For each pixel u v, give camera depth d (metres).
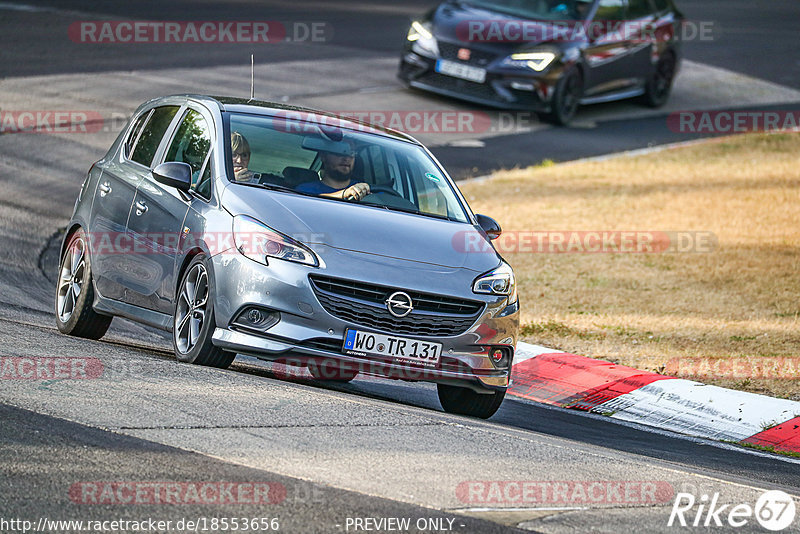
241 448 19.11
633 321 41.53
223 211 26.19
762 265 49.34
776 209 59.03
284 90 74.12
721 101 87.31
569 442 25.09
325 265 25.12
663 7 83.12
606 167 66.75
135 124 32.59
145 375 23.62
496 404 28.31
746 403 33.09
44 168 55.25
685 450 28.30
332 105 71.69
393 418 22.98
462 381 26.45
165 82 72.81
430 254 26.69
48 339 27.28
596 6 77.44
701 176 65.94
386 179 29.36
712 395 33.62
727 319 42.06
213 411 21.23
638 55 79.75
